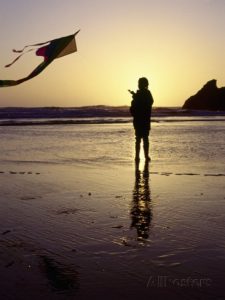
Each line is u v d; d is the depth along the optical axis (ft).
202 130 91.20
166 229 19.25
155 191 27.81
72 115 189.57
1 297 12.74
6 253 16.30
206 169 37.24
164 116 191.42
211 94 345.51
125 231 18.98
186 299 12.56
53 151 52.34
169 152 50.47
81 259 15.64
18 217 21.40
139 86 43.06
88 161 42.98
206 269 14.62
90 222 20.47
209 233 18.61
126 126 111.55
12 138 72.28
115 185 29.91
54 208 23.31
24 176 33.83
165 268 14.75
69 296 12.78
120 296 12.76
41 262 15.39
